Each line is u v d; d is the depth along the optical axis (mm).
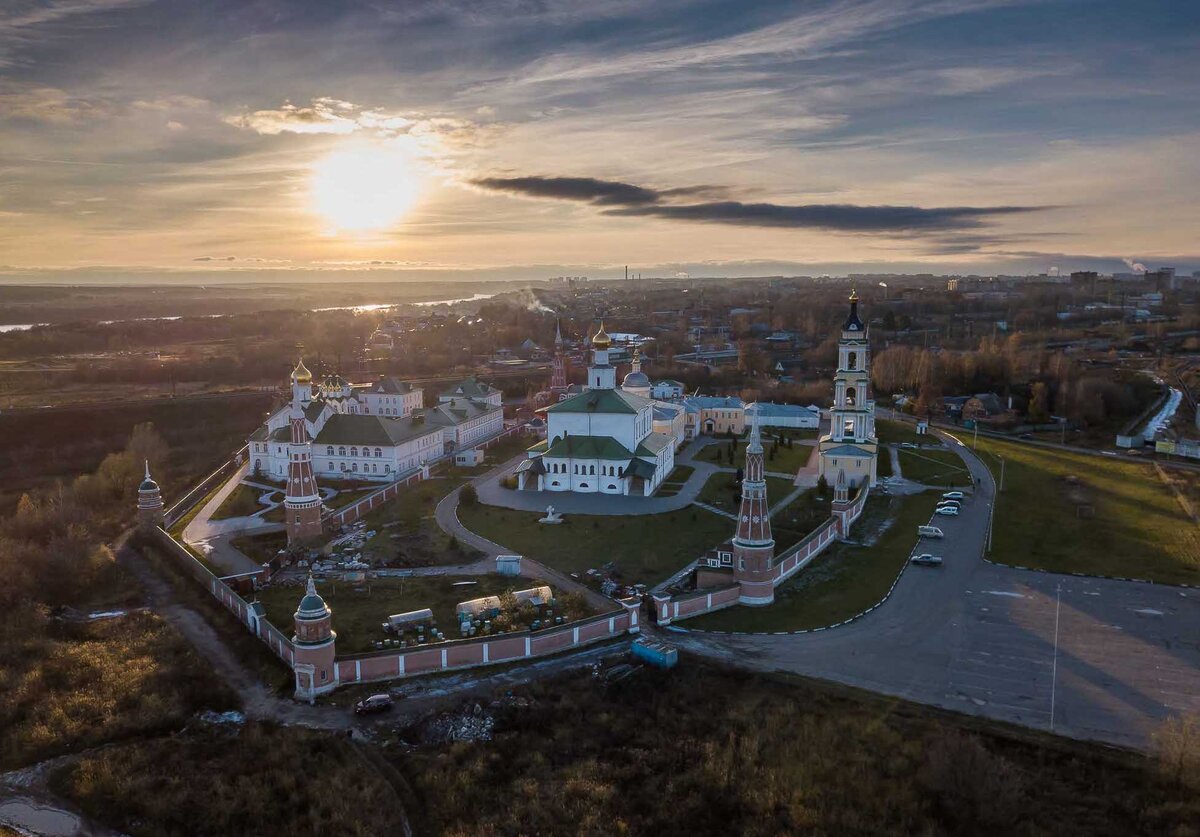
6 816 58625
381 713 70125
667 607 85750
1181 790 57031
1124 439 177750
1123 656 77062
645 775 62469
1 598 91500
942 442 181500
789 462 161375
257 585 98438
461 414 184375
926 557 102438
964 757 57156
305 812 59219
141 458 158000
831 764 61531
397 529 118625
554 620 85250
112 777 62094
